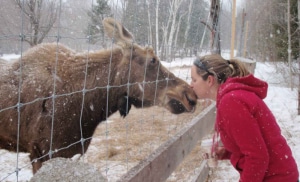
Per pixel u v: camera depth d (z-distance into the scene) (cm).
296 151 613
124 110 412
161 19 2108
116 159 544
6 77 336
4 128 335
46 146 335
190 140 365
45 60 349
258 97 235
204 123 451
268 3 3503
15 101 327
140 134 662
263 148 221
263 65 2636
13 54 553
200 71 268
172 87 422
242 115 222
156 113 841
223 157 307
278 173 237
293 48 1591
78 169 173
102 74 378
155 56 415
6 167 495
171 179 470
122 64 396
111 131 684
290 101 1138
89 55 381
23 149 359
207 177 479
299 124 822
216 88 268
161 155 262
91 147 593
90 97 366
